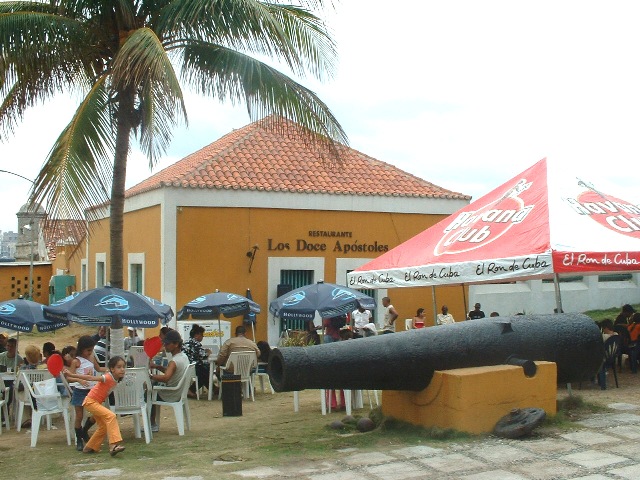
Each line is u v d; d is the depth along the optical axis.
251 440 9.30
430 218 21.88
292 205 20.25
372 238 21.20
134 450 9.02
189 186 19.19
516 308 23.20
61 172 10.79
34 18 11.41
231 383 11.67
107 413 8.94
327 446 8.60
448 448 8.11
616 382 12.29
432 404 8.87
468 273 10.77
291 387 7.88
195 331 14.29
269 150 22.16
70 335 28.56
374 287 12.91
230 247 19.66
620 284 25.73
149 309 10.72
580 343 9.49
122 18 12.16
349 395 10.93
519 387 8.87
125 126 12.52
